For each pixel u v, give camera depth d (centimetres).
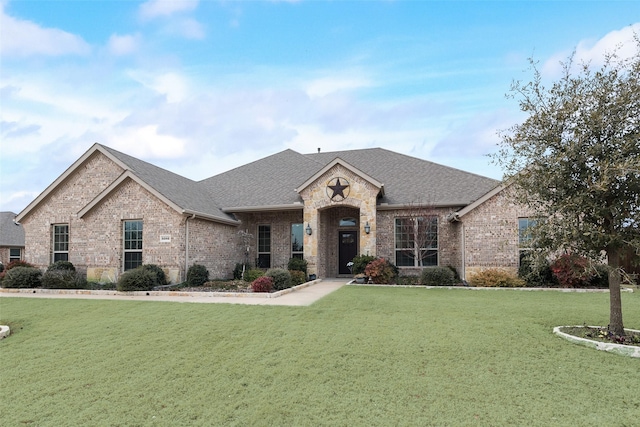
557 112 763
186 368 639
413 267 1916
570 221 741
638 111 724
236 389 558
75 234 1909
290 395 532
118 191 1756
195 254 1759
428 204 1861
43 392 562
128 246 1755
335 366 628
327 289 1523
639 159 661
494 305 1092
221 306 1087
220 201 2162
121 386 578
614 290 784
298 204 1961
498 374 589
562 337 761
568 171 756
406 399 515
